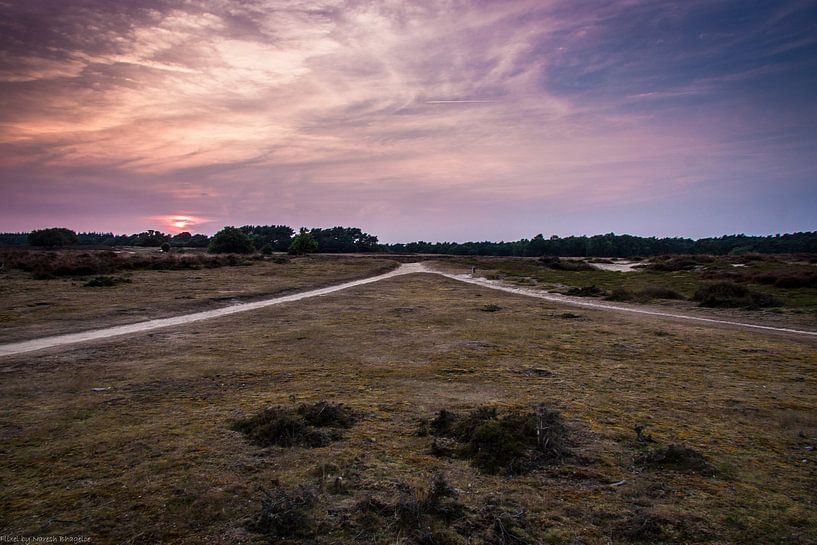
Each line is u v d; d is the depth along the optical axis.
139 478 4.84
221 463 5.20
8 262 32.88
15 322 14.86
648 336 14.28
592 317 18.48
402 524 4.03
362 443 5.82
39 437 5.94
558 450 5.54
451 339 13.50
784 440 6.25
